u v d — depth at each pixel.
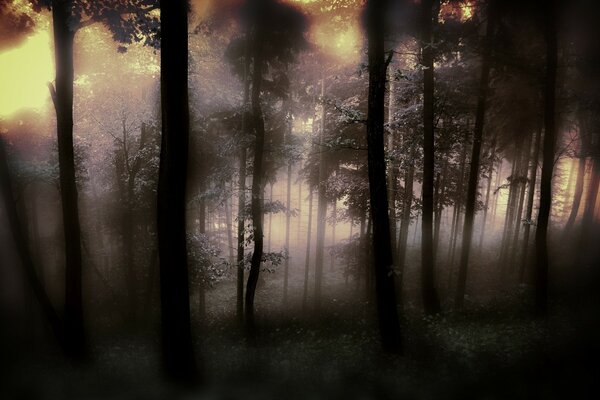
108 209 17.17
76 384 7.67
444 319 11.07
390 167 15.07
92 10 8.88
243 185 13.06
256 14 11.51
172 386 7.00
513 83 14.13
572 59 13.57
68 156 9.25
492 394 6.62
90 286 17.28
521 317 11.07
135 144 15.40
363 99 15.69
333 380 7.37
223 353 9.62
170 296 7.07
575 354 7.76
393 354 8.59
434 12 11.80
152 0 8.88
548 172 11.59
